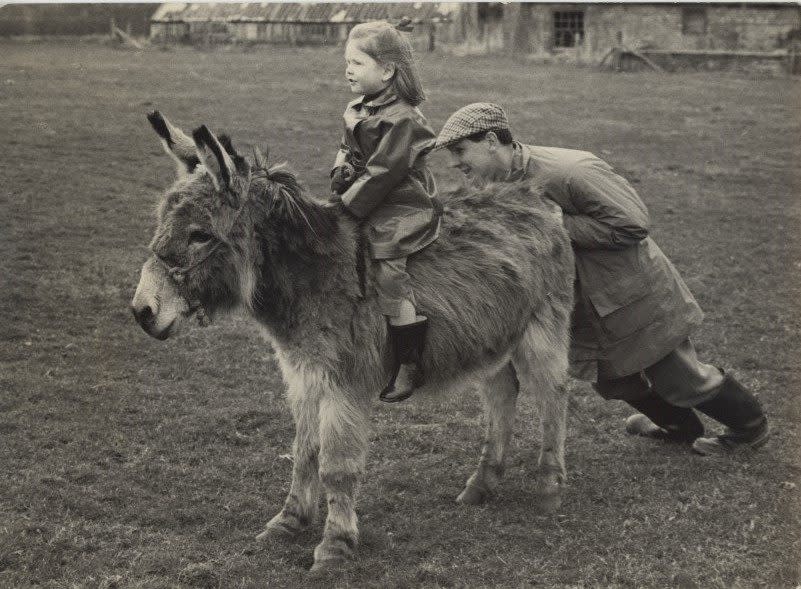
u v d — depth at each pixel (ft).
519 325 13.57
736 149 41.39
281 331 12.07
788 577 12.02
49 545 12.31
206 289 11.63
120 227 27.37
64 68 50.83
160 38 63.93
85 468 14.69
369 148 12.17
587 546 12.97
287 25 64.03
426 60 61.98
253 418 17.12
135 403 17.43
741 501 14.25
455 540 13.11
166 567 11.98
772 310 23.38
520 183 14.16
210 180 11.55
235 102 44.52
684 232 29.96
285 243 11.76
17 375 18.16
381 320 12.17
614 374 15.05
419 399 13.50
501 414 14.49
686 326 14.94
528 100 49.24
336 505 12.17
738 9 63.93
